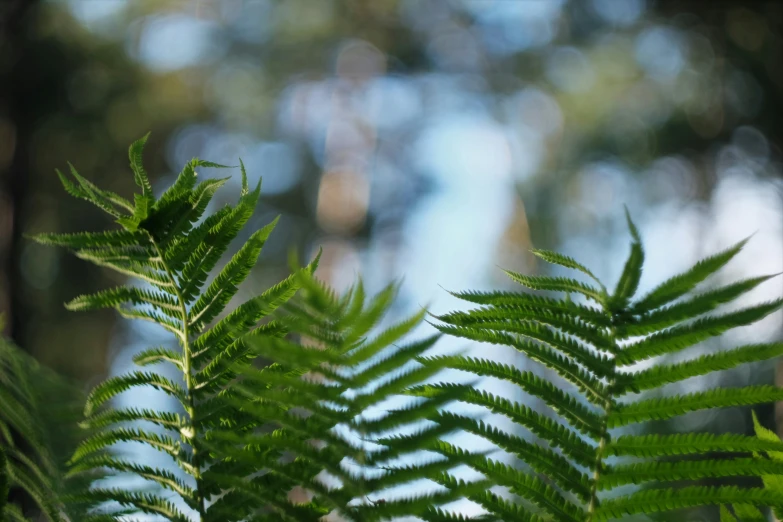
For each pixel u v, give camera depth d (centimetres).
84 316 849
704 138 838
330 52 1316
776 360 515
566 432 62
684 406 61
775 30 784
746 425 496
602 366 62
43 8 919
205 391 64
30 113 916
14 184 872
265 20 1277
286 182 1345
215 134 1272
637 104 914
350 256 1270
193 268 65
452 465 55
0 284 805
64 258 867
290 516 57
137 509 66
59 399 89
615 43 956
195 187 64
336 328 50
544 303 62
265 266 1164
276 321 64
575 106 973
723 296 59
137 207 62
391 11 1270
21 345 786
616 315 61
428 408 53
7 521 63
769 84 791
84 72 971
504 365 63
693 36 847
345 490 54
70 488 73
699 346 493
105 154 1014
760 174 809
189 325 64
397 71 1345
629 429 168
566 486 62
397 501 53
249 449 63
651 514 75
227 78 1275
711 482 204
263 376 52
